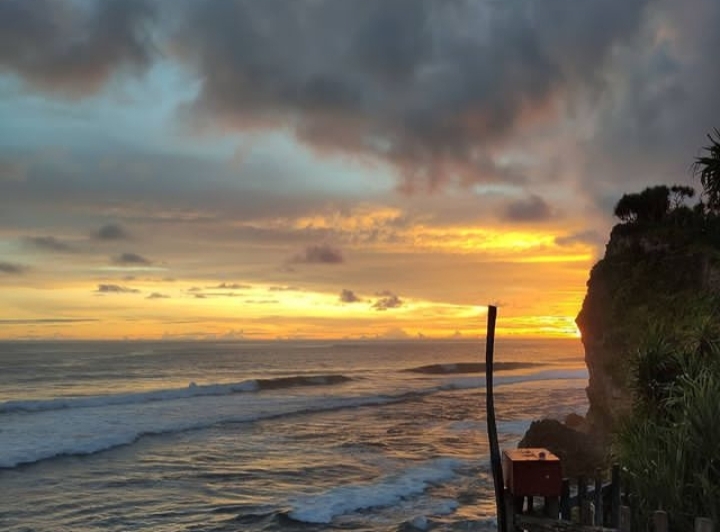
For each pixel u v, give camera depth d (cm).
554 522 634
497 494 661
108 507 1446
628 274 1983
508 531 648
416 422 2909
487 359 690
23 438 2234
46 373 5794
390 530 1275
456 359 10694
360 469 1869
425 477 1722
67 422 2655
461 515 1381
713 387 792
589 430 1944
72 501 1491
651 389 1062
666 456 741
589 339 2080
